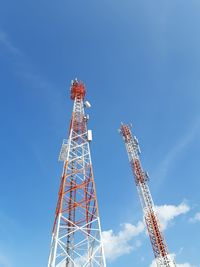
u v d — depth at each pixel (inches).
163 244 3597.4
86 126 2124.8
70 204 1583.4
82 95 2418.8
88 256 1397.6
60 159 1875.0
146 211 3969.0
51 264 1279.5
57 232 1370.6
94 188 1673.2
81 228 1471.5
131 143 4729.3
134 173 4367.6
